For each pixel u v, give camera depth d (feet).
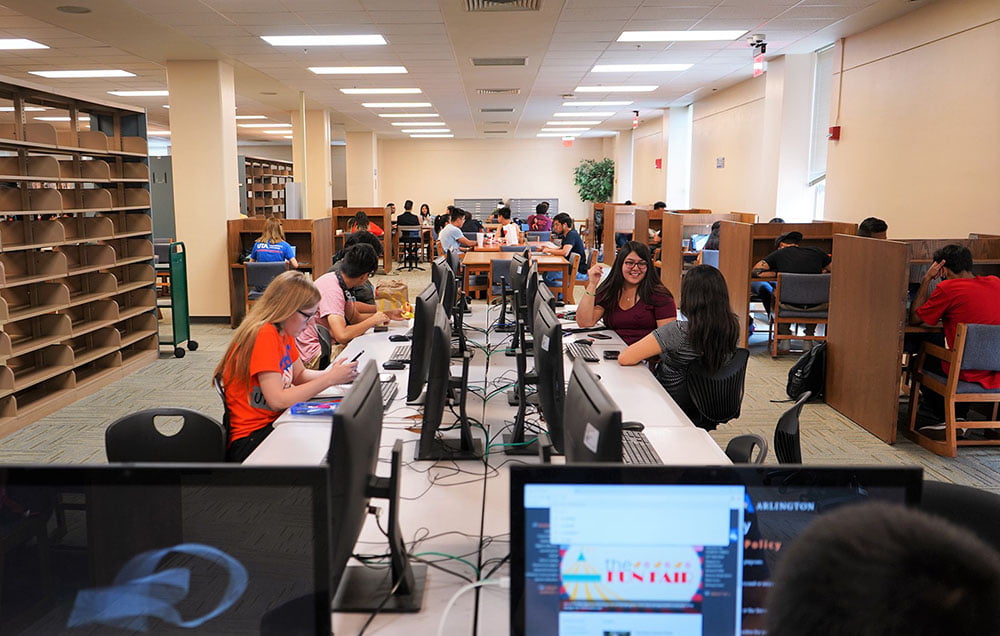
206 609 4.72
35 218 16.46
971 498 5.48
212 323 26.40
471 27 20.97
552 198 69.15
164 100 39.73
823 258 20.75
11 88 14.34
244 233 26.96
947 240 16.63
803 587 1.56
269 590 4.96
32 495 4.00
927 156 19.80
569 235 28.14
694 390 9.87
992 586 1.47
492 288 21.12
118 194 19.08
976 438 13.62
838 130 24.56
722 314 9.66
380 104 40.09
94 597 4.31
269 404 8.14
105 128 20.29
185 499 4.71
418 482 6.82
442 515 6.12
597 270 13.38
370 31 21.40
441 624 4.57
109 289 18.11
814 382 15.90
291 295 8.33
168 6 18.43
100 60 27.17
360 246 12.39
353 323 13.83
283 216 56.44
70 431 14.16
